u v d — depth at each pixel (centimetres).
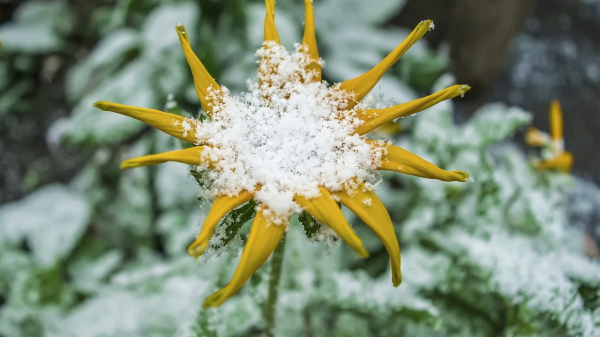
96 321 27
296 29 41
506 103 53
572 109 52
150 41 37
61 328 27
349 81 19
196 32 37
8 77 48
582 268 25
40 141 47
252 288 24
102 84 40
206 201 18
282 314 26
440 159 28
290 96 19
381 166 18
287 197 18
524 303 24
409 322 27
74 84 42
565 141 49
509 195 28
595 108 52
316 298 25
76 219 35
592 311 24
